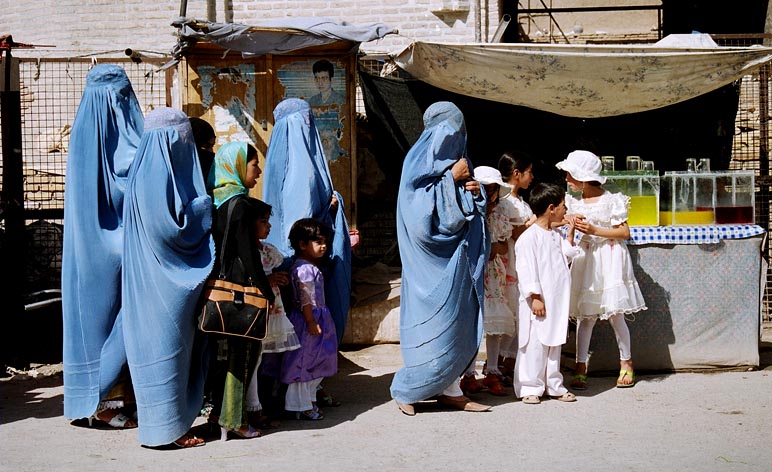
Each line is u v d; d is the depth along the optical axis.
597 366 6.93
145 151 5.32
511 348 6.78
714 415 5.84
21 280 8.09
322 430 5.66
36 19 11.05
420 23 10.48
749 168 9.27
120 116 5.90
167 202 5.21
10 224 7.91
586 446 5.24
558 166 6.62
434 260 5.93
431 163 5.88
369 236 8.60
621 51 7.46
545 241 6.18
